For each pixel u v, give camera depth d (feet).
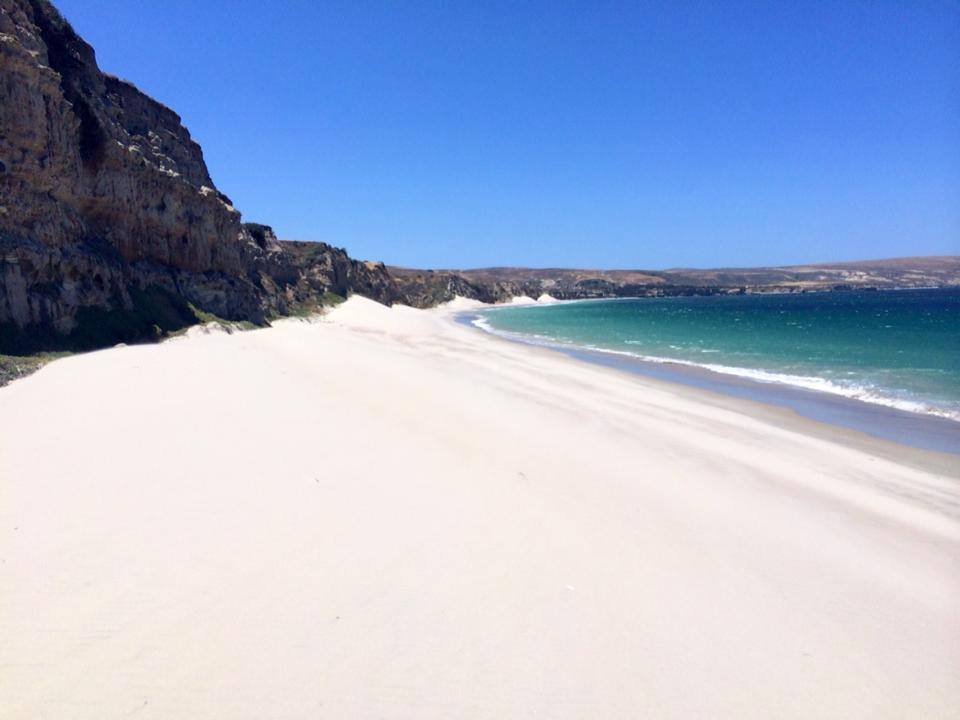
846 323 172.55
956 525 27.71
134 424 31.89
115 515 21.94
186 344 61.77
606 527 24.56
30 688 13.83
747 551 23.52
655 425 44.16
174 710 13.55
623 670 16.03
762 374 73.46
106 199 67.46
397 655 15.90
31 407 33.91
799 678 16.26
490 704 14.56
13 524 20.79
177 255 85.15
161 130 94.58
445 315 267.59
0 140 49.37
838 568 22.65
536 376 66.69
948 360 82.84
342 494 25.50
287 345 72.13
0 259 46.73
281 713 13.73
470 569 20.38
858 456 38.78
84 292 57.26
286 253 158.40
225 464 27.40
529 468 31.19
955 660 17.43
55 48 65.36
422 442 33.76
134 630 15.96
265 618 16.90
